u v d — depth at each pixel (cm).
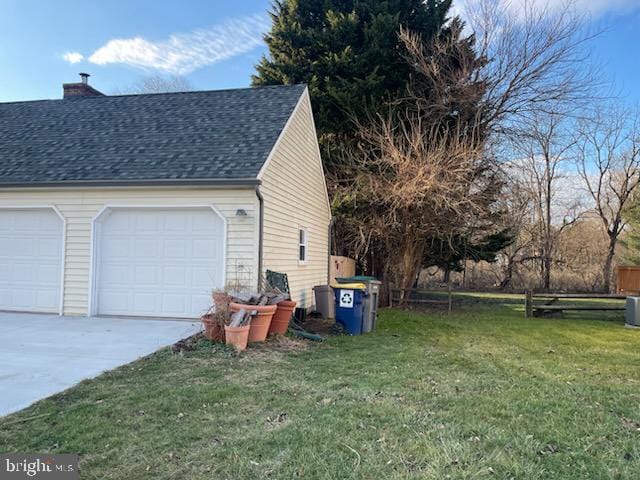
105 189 867
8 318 865
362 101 1559
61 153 961
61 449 330
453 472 302
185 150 916
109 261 896
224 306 694
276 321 784
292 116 1033
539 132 1805
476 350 747
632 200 2277
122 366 562
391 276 1527
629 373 596
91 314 889
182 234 873
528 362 656
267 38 1788
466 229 1416
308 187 1238
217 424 382
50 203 902
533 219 2422
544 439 361
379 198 1350
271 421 392
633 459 327
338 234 1691
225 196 845
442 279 2706
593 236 2577
